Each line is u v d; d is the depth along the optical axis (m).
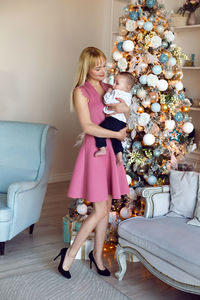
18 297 2.53
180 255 2.27
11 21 5.14
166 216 2.89
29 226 3.70
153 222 2.72
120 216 3.29
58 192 5.23
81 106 2.56
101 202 2.68
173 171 3.01
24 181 3.29
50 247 3.38
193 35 4.97
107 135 2.54
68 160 5.98
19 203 3.13
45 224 3.95
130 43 3.06
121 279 2.83
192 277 2.21
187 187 2.86
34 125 3.67
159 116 3.17
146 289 2.72
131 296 2.61
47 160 3.60
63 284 2.73
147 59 3.05
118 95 2.55
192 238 2.42
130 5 3.18
